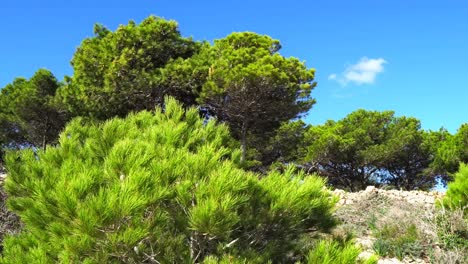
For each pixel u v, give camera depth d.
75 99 20.03
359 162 28.94
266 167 27.20
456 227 7.64
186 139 4.47
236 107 18.94
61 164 4.16
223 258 3.46
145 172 3.28
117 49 19.17
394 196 12.30
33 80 24.52
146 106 18.98
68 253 3.28
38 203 3.73
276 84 17.89
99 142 4.32
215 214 3.21
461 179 8.46
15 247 3.92
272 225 3.76
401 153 28.86
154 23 19.36
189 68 18.22
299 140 28.67
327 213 4.18
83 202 3.15
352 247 3.61
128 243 3.10
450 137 28.34
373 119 30.88
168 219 3.60
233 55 19.67
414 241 7.67
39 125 24.88
